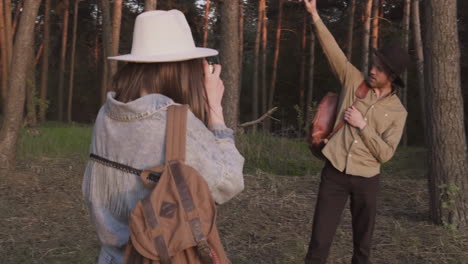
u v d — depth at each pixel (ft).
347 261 14.76
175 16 5.75
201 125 5.32
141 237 4.94
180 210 4.98
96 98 104.53
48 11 79.10
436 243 16.07
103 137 5.57
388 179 26.89
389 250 15.52
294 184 24.26
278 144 35.81
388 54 11.71
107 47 43.55
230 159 5.40
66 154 32.09
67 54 102.78
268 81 94.22
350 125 11.93
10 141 24.85
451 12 17.28
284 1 85.51
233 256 14.94
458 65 17.56
